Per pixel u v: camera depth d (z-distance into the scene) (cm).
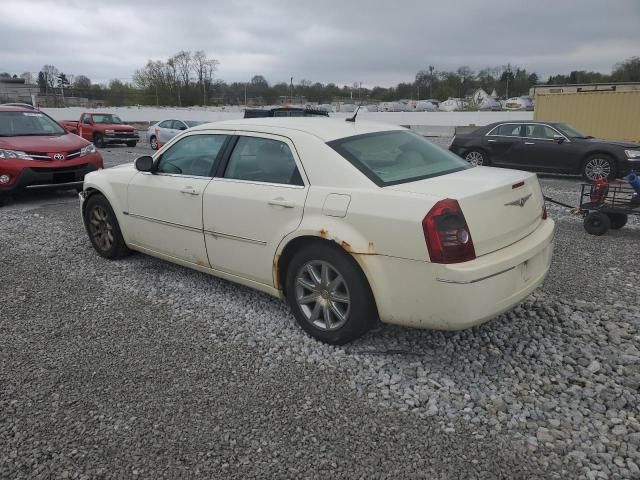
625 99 1994
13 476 257
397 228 332
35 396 324
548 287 498
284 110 1545
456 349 379
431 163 413
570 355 369
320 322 391
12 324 428
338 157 380
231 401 318
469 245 324
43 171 916
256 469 262
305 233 374
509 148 1348
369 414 304
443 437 284
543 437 282
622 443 277
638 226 770
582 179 1317
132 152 2102
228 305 461
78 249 639
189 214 468
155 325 423
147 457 270
